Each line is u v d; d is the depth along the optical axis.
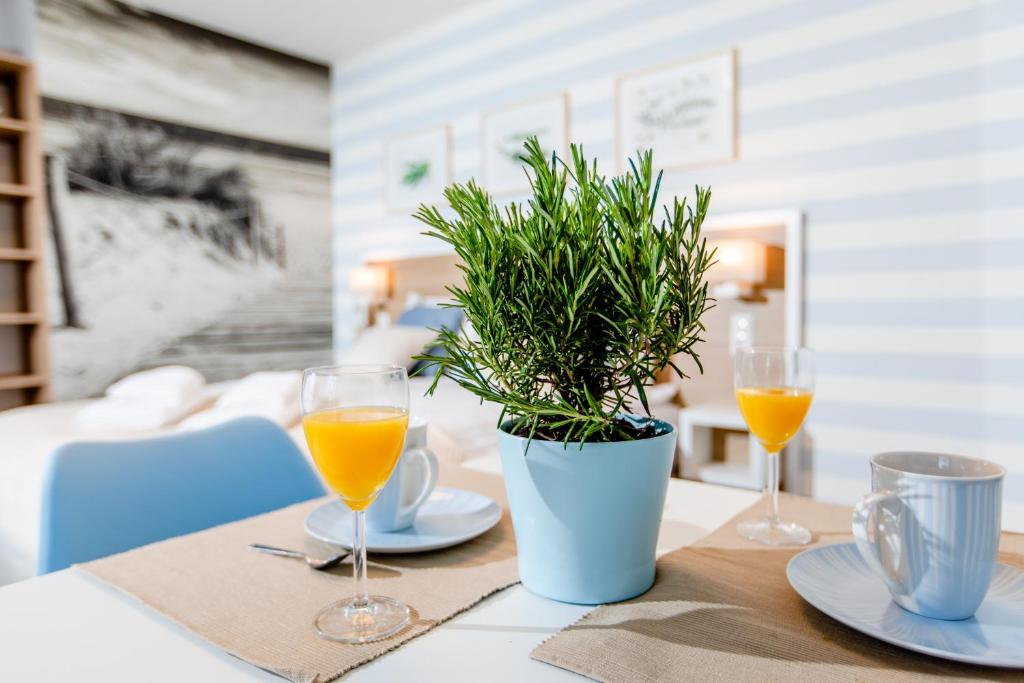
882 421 2.46
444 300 3.94
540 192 0.54
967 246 2.26
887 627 0.50
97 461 0.94
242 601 0.60
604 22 3.17
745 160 2.74
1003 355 2.21
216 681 0.47
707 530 0.79
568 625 0.55
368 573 0.66
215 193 4.02
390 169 4.28
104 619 0.57
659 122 2.96
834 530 0.78
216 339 4.05
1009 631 0.50
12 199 3.38
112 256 3.58
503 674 0.47
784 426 0.77
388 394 0.59
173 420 2.17
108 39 3.54
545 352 0.55
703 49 2.84
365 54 4.40
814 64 2.55
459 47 3.83
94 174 3.50
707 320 2.86
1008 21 2.16
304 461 1.18
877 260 2.45
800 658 0.48
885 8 2.39
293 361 4.48
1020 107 2.15
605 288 0.54
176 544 0.75
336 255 4.72
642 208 0.53
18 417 2.21
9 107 3.35
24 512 1.58
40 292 3.31
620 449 0.54
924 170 2.33
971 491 0.49
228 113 4.07
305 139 4.51
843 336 2.53
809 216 2.59
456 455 2.12
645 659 0.48
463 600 0.59
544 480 0.57
